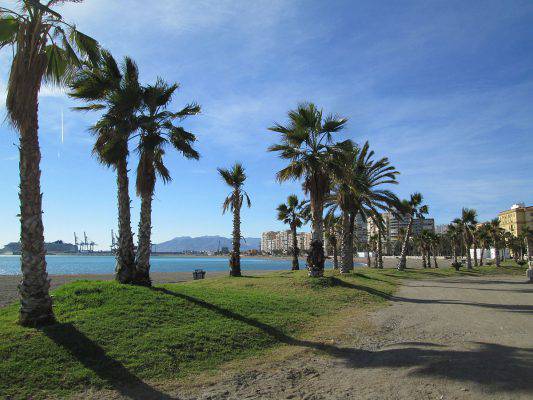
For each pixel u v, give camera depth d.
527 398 5.91
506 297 20.77
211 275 49.19
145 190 16.28
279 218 42.81
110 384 7.10
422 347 9.49
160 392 6.90
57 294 12.27
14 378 6.96
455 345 9.56
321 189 22.69
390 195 35.16
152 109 16.34
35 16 9.74
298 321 12.64
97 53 11.85
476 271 52.66
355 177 30.80
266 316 12.68
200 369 8.05
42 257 9.46
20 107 9.21
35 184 9.48
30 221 9.37
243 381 7.49
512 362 7.80
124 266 15.45
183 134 16.56
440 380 6.89
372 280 27.95
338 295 18.72
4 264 116.44
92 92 15.38
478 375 7.02
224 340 9.78
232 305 13.44
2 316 10.85
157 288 14.94
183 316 11.34
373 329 12.06
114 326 9.66
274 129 22.80
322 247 22.83
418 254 142.50
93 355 8.09
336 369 8.12
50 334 8.66
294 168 22.70
